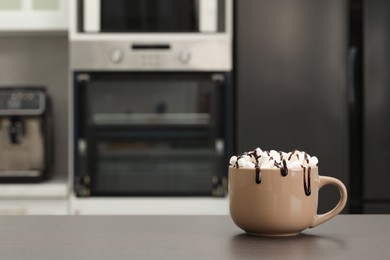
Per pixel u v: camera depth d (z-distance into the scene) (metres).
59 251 0.80
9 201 2.70
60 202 2.71
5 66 3.28
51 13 2.93
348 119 2.78
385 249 0.82
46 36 3.28
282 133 2.76
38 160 2.90
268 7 2.75
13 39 3.28
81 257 0.77
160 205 2.71
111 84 2.76
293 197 0.90
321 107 2.76
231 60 2.75
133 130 2.77
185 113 2.76
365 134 2.78
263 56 2.75
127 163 2.77
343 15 2.76
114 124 2.77
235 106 2.80
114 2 2.76
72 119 2.73
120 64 2.73
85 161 2.74
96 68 2.73
